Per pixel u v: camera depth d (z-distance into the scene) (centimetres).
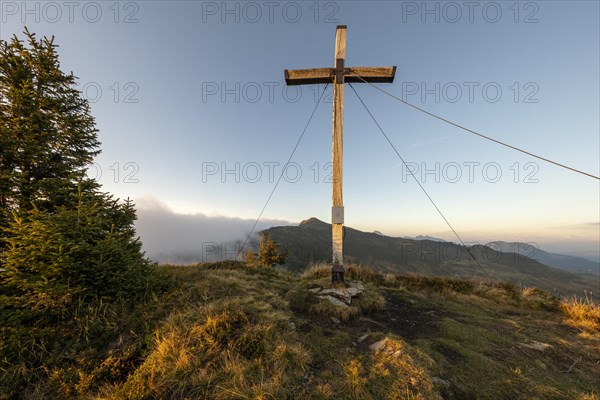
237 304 450
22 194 532
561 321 586
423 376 298
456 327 484
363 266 985
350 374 300
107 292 468
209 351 324
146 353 343
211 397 264
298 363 318
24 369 328
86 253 459
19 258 405
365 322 503
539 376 343
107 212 591
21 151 540
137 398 265
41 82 630
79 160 639
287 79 699
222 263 982
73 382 316
